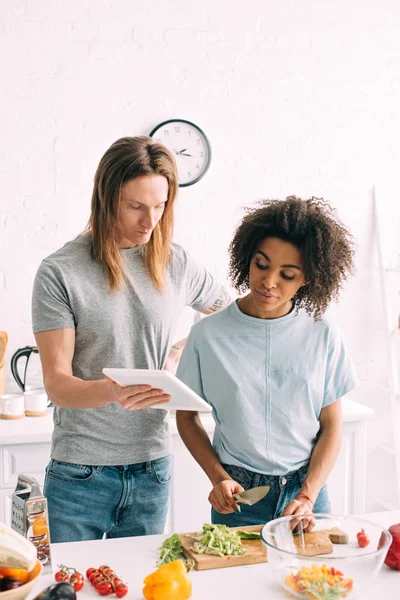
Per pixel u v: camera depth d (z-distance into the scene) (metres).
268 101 3.39
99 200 1.79
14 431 2.74
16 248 3.19
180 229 3.35
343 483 2.98
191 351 1.78
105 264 1.81
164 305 1.90
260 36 3.35
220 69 3.32
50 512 1.85
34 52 3.13
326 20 3.43
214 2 3.29
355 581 1.25
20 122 3.15
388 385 3.63
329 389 1.80
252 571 1.44
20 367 3.19
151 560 1.50
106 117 3.22
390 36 3.51
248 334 1.75
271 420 1.73
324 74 3.45
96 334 1.82
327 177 3.50
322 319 1.79
